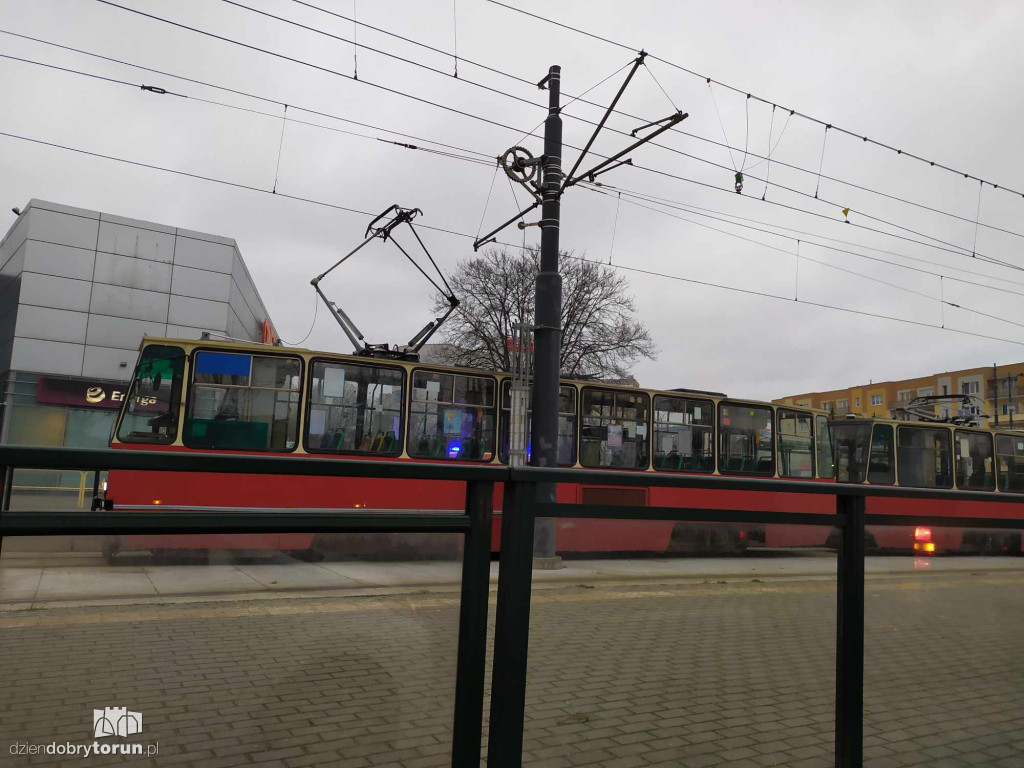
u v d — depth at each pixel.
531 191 12.69
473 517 2.48
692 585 2.96
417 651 2.41
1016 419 60.97
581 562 2.78
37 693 1.96
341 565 2.33
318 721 2.26
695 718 2.92
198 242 28.52
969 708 3.57
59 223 26.23
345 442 11.87
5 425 24.94
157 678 2.10
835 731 3.16
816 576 3.21
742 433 15.56
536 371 12.09
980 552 3.72
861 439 18.25
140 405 11.02
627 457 14.29
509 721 2.50
